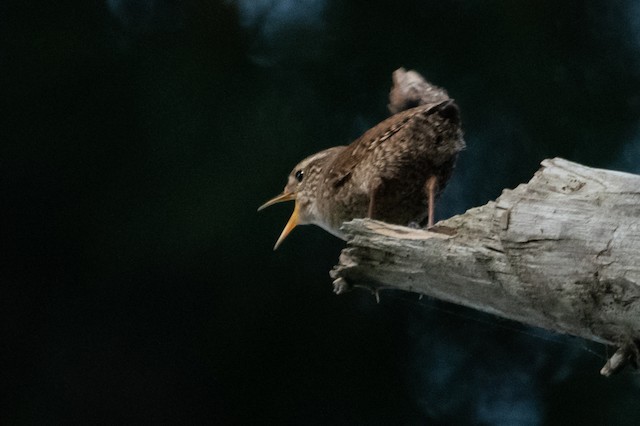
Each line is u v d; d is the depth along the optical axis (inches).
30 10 495.5
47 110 498.0
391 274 262.2
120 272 499.2
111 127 495.8
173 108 493.4
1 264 506.6
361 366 492.1
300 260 488.1
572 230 228.1
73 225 502.6
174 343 502.0
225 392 498.0
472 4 478.9
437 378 486.9
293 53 494.3
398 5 489.1
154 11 502.6
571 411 471.8
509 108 472.4
